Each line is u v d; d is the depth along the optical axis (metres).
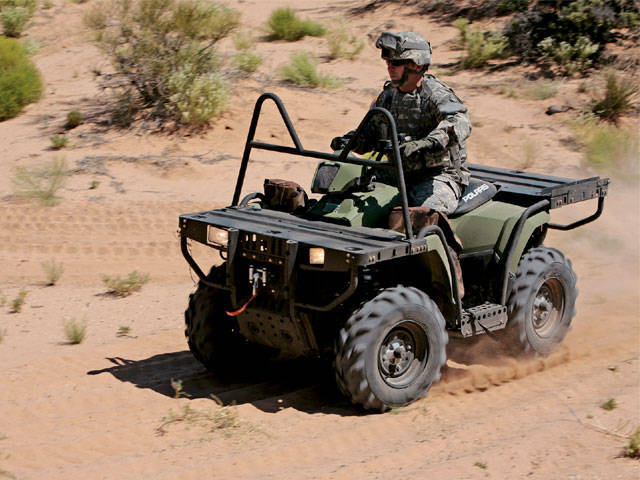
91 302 10.59
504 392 7.57
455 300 7.41
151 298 10.74
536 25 24.80
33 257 12.06
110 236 12.88
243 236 7.10
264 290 7.25
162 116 18.64
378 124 7.99
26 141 17.88
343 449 6.39
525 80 22.42
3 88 19.67
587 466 5.82
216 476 5.92
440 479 5.72
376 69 23.84
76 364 8.49
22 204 14.12
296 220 7.53
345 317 7.23
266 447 6.43
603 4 24.14
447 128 7.40
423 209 7.19
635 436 6.13
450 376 8.02
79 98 20.86
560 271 8.34
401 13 29.62
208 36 20.83
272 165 16.39
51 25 28.66
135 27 20.41
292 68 22.27
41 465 6.19
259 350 8.33
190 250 12.49
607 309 10.15
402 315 6.98
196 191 15.09
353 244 6.70
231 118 18.75
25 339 9.31
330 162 8.08
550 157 17.36
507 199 8.61
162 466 6.11
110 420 7.05
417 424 6.84
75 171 15.91
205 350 7.91
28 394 7.70
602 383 7.65
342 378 6.88
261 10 31.55
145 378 8.12
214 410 7.16
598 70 22.84
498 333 8.26
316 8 31.98
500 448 6.19
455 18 28.41
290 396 7.55
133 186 15.28
